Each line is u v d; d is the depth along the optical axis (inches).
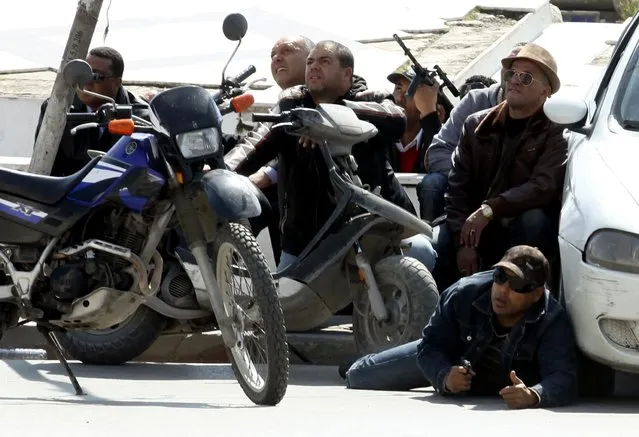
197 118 633.0
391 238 782.5
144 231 666.8
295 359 880.9
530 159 778.2
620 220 648.4
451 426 557.9
